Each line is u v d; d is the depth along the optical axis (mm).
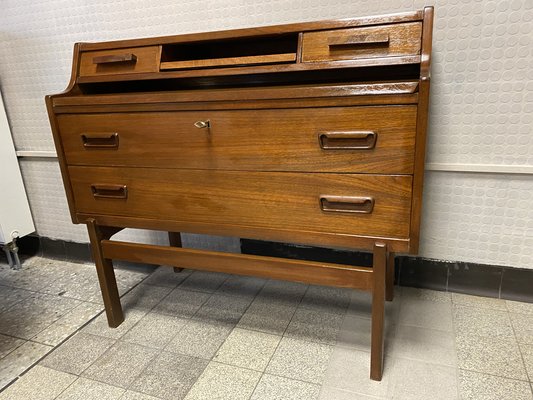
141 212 1323
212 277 1920
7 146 2078
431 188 1543
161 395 1188
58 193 2150
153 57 1289
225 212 1204
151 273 1988
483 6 1298
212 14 1615
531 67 1309
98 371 1308
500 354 1277
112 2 1729
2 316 1676
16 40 1941
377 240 1064
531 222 1461
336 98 983
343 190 1057
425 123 931
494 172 1440
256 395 1167
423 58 994
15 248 2137
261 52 1395
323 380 1212
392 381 1191
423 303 1581
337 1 1443
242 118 1085
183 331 1498
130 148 1251
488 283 1585
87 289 1898
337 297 1681
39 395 1216
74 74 1385
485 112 1399
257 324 1516
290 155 1072
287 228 1149
